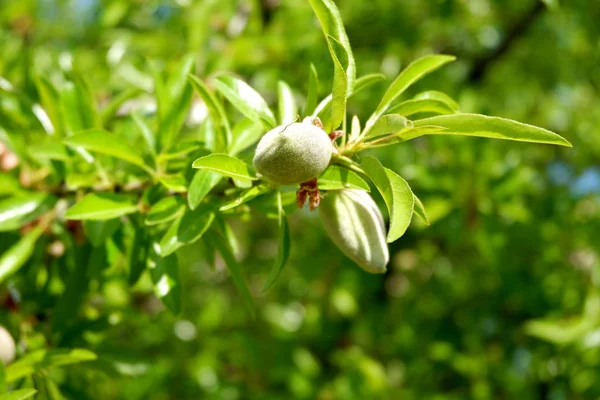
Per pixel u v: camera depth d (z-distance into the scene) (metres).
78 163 0.50
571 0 0.95
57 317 0.50
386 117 0.41
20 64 0.67
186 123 0.61
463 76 1.00
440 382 0.93
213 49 0.75
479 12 0.99
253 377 0.93
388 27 0.94
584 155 1.15
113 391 0.76
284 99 0.46
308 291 1.04
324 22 0.43
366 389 0.78
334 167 0.42
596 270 0.82
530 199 0.88
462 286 0.98
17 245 0.49
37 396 0.48
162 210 0.46
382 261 0.43
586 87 1.17
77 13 0.98
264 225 1.21
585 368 0.74
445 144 0.74
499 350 0.92
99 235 0.48
